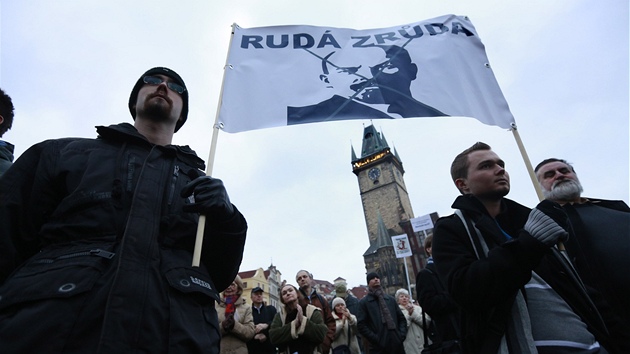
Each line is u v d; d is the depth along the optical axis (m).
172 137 2.19
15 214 1.48
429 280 3.97
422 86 3.26
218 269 1.79
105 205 1.47
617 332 2.09
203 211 1.57
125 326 1.17
